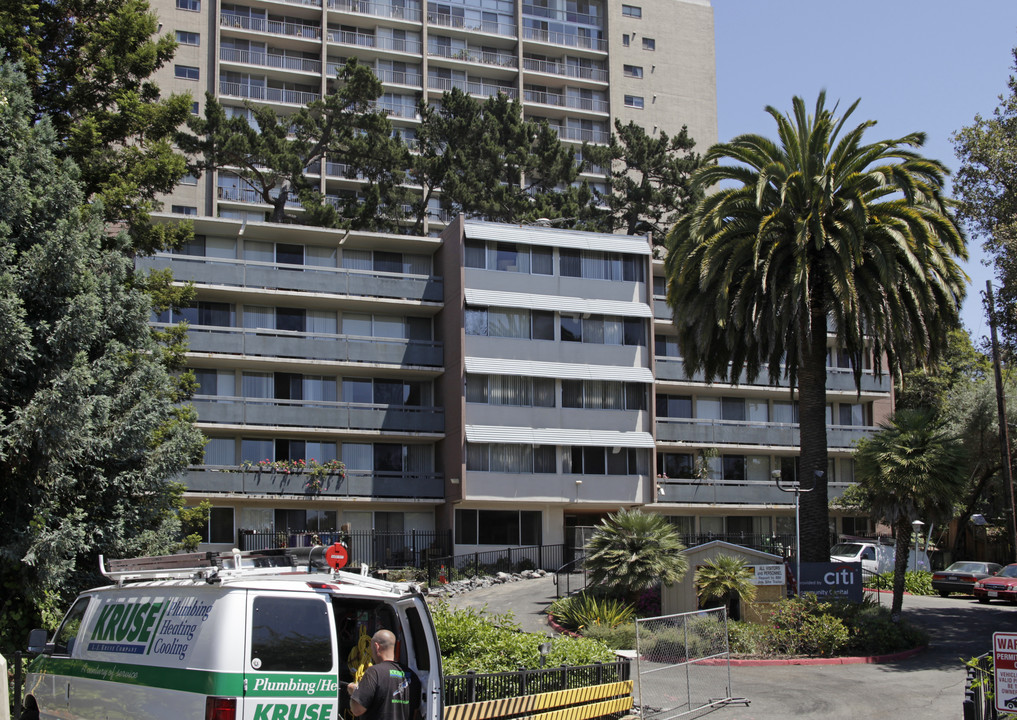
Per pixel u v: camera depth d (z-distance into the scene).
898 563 24.70
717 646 17.86
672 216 62.22
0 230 18.73
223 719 8.30
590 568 25.92
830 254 26.53
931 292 26.52
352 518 44.38
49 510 18.08
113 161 26.55
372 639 9.35
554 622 25.58
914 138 27.20
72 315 18.80
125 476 19.91
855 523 52.62
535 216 52.09
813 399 27.58
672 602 24.80
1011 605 33.66
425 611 9.90
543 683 14.01
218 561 10.12
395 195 53.09
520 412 44.16
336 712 8.75
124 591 10.48
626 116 79.38
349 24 72.50
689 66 82.19
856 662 21.33
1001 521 53.03
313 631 8.86
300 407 42.94
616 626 23.41
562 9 79.81
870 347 28.70
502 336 44.34
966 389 48.22
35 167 20.33
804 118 28.12
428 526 45.94
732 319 27.78
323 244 45.97
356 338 44.28
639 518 25.50
